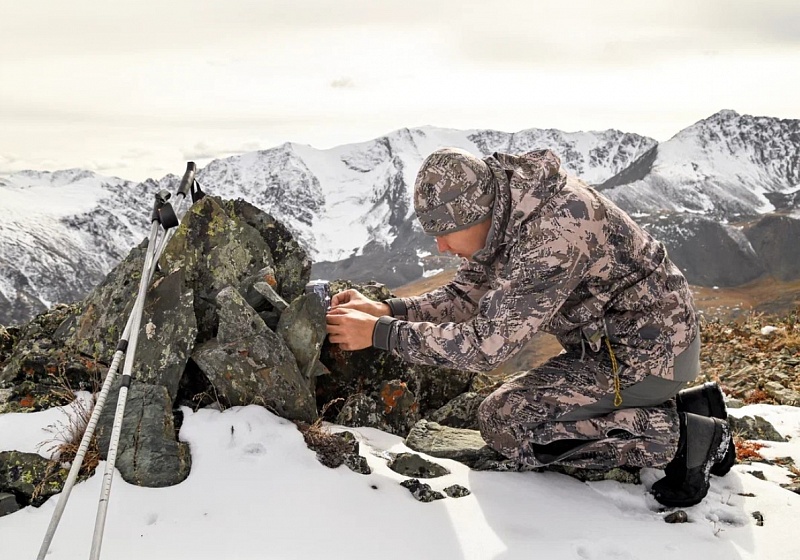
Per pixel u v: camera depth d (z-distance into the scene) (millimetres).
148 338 4176
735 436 5055
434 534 3402
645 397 3871
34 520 3307
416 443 4371
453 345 3615
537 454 3957
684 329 3771
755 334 9219
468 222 3574
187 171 4246
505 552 3305
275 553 3164
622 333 3766
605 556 3334
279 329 4398
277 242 5156
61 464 3602
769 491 4016
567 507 3768
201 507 3426
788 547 3420
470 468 4156
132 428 3725
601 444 3842
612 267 3633
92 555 2695
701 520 3689
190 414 4031
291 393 4160
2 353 5109
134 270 4586
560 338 4066
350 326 3932
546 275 3461
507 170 3594
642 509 3844
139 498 3438
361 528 3383
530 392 3926
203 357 4117
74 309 4941
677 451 3832
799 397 6273
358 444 4012
